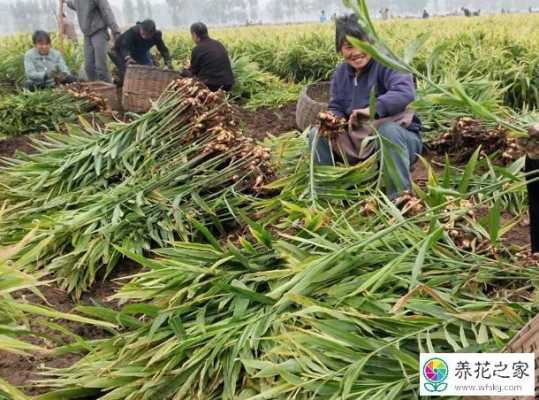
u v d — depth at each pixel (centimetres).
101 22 711
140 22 736
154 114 386
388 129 309
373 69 327
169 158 365
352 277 221
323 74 927
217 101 377
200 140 366
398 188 269
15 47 1038
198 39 616
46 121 580
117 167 373
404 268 219
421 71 648
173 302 230
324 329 196
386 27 1188
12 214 360
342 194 301
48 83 673
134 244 308
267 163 337
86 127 445
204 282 235
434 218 225
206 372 203
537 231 236
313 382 185
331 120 321
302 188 310
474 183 331
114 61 752
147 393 200
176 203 319
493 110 431
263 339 203
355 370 179
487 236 238
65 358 245
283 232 281
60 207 356
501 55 662
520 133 190
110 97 631
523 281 217
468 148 404
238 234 298
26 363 242
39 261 306
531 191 227
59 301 286
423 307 199
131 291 241
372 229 252
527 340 161
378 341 190
